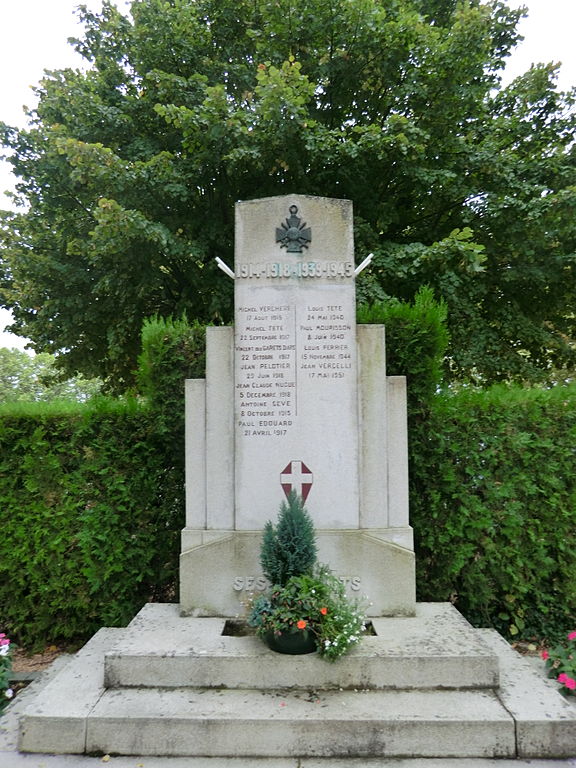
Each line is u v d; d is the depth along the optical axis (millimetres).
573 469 5008
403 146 8172
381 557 4250
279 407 4371
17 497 4996
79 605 4883
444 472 4887
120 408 5102
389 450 4391
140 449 5082
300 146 8586
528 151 10773
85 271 10242
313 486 4324
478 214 9836
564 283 10312
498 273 10344
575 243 9617
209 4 10812
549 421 5004
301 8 8914
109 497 4977
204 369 5012
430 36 9094
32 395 33000
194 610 4246
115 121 9734
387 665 3404
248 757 3070
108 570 4832
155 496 5094
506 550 4895
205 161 9000
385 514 4332
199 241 9461
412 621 4094
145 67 10266
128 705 3240
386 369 4957
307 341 4398
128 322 9953
